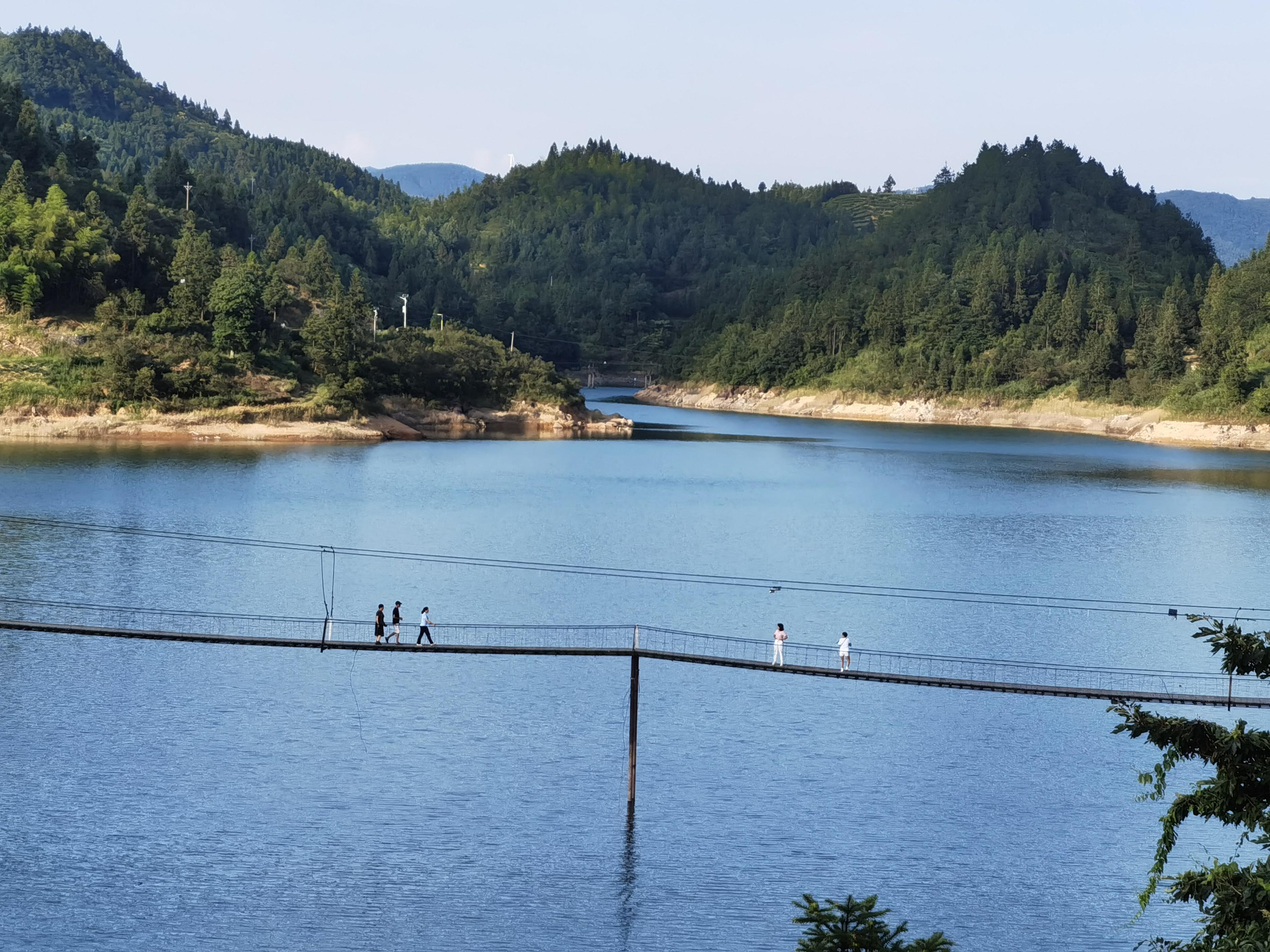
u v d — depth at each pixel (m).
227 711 91.69
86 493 191.88
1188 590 148.75
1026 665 95.44
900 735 90.31
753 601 136.88
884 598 139.88
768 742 88.19
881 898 65.25
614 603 134.50
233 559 151.50
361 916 61.78
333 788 77.31
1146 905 40.03
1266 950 34.19
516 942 59.94
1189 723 39.91
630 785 76.69
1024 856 70.56
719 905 63.94
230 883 64.62
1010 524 196.75
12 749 81.81
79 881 64.19
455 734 88.12
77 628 76.06
